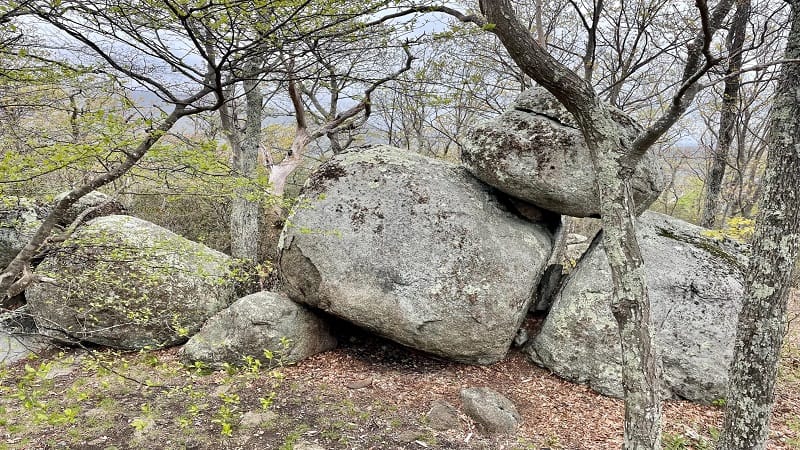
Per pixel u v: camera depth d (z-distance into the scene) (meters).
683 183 20.06
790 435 5.83
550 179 6.64
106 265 6.15
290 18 3.20
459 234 6.82
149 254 5.98
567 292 7.34
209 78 3.52
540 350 7.29
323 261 6.85
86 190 3.17
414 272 6.61
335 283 6.74
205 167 3.37
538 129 6.79
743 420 4.38
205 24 3.07
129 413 5.66
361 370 7.07
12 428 3.26
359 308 6.66
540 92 7.07
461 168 7.71
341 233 6.88
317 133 9.86
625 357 4.26
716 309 6.79
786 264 4.15
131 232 7.53
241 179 4.23
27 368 3.26
